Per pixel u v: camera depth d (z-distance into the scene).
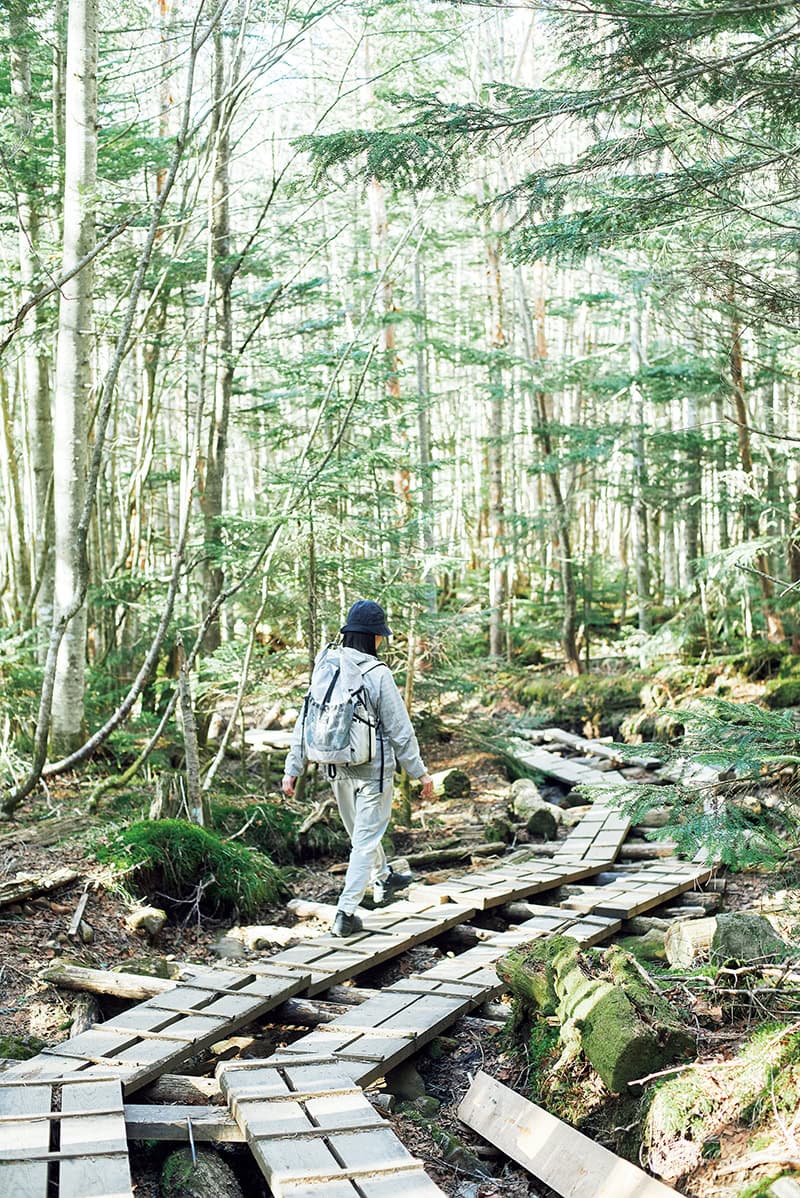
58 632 7.30
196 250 10.83
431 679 10.66
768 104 5.06
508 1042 4.64
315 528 8.92
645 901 6.78
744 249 5.96
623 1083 3.66
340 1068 4.13
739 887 7.30
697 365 13.50
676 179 5.22
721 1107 3.39
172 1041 4.35
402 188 5.71
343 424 8.79
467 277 31.81
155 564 14.84
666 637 15.78
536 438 17.86
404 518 10.73
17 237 11.23
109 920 6.16
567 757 13.60
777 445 11.65
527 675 17.47
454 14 7.74
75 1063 4.11
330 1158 3.27
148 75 12.37
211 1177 3.48
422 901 7.02
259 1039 4.96
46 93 12.86
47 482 11.12
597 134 5.24
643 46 4.70
